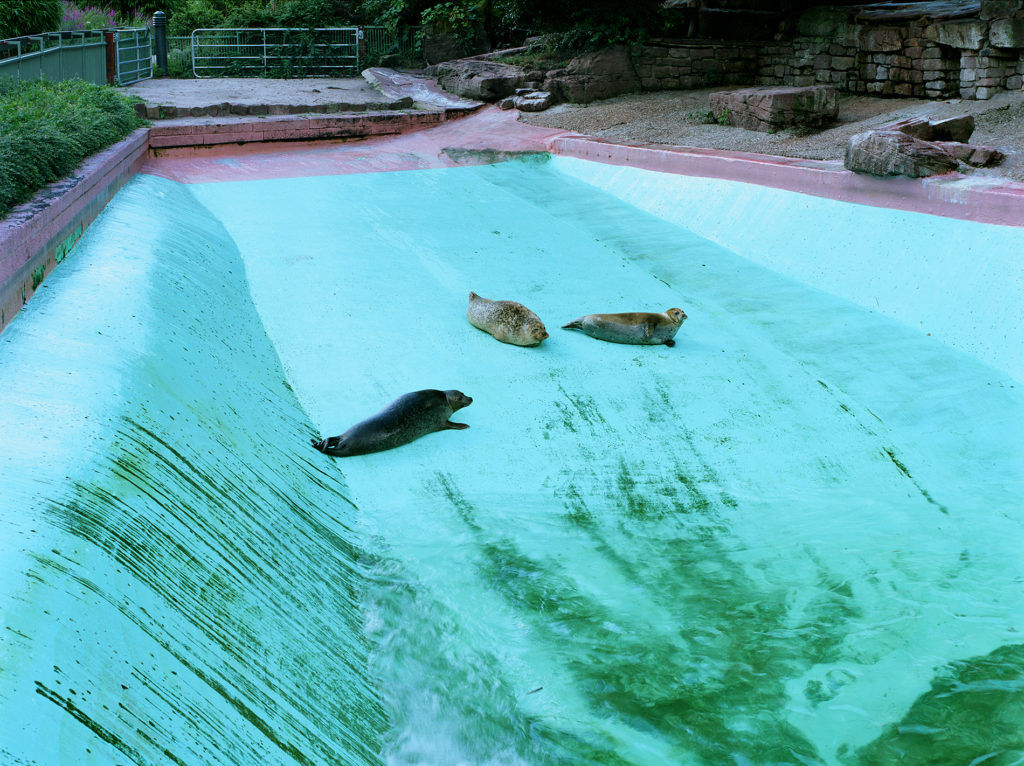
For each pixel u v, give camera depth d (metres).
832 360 13.09
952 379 12.45
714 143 21.36
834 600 8.69
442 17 34.31
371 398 11.82
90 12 38.28
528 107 27.52
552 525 9.79
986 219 13.98
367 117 25.70
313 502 9.52
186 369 10.27
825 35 25.81
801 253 16.17
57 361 8.98
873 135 15.61
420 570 8.90
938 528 9.90
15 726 4.87
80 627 5.74
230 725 6.00
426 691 7.43
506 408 11.80
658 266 16.66
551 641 8.05
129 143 18.77
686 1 29.12
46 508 6.54
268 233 17.42
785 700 7.37
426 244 17.12
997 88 21.00
